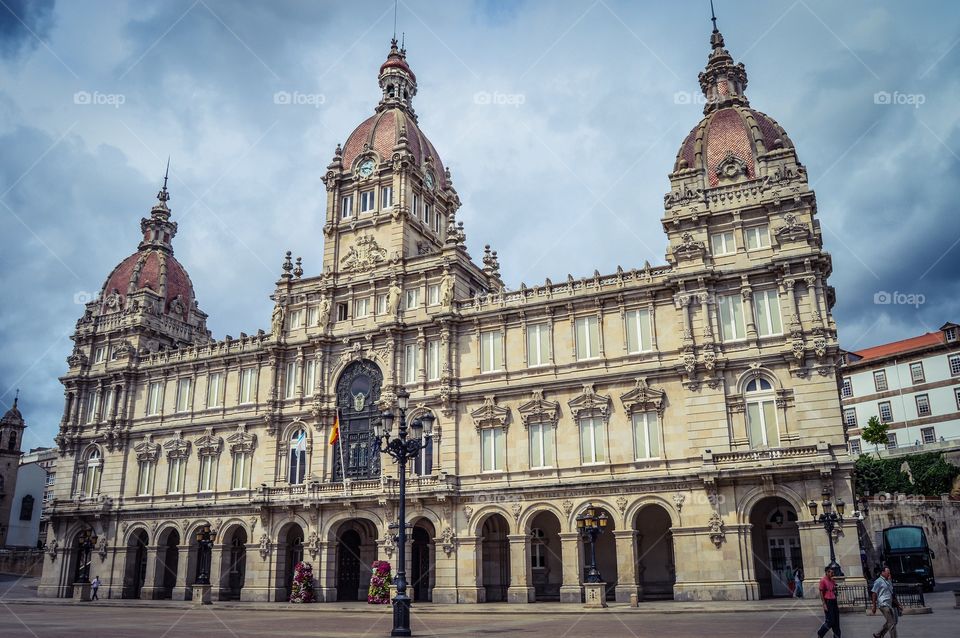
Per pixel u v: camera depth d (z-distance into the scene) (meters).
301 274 74.31
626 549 53.53
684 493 52.69
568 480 56.41
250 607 56.84
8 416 120.69
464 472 60.59
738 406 52.97
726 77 64.94
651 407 55.72
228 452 72.44
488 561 61.88
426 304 66.56
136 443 77.94
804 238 53.34
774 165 56.34
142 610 55.19
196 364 77.00
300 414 69.12
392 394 64.81
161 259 89.81
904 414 100.56
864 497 76.19
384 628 36.28
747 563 49.81
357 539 67.75
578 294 60.16
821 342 51.19
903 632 28.77
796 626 32.91
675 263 56.53
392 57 83.69
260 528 67.69
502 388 60.69
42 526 122.56
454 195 81.44
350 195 74.44
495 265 75.88
